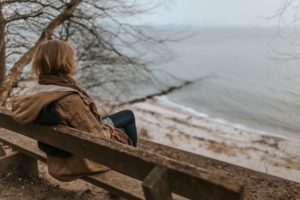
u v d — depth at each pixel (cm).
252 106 3375
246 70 5841
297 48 825
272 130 2525
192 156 657
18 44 966
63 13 959
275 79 4644
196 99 3666
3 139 370
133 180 281
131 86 1171
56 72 276
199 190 193
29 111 270
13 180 373
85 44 1047
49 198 350
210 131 2417
